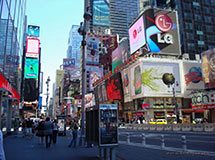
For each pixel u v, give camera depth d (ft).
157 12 273.13
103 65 476.95
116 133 35.27
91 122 38.58
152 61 244.42
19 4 94.58
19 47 103.81
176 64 252.42
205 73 192.54
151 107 236.02
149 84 237.66
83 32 65.82
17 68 97.76
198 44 342.85
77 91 471.62
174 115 237.66
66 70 555.28
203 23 355.15
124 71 278.46
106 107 35.29
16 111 133.18
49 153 45.55
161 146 55.26
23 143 65.92
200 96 179.11
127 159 38.75
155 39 264.31
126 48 328.08
